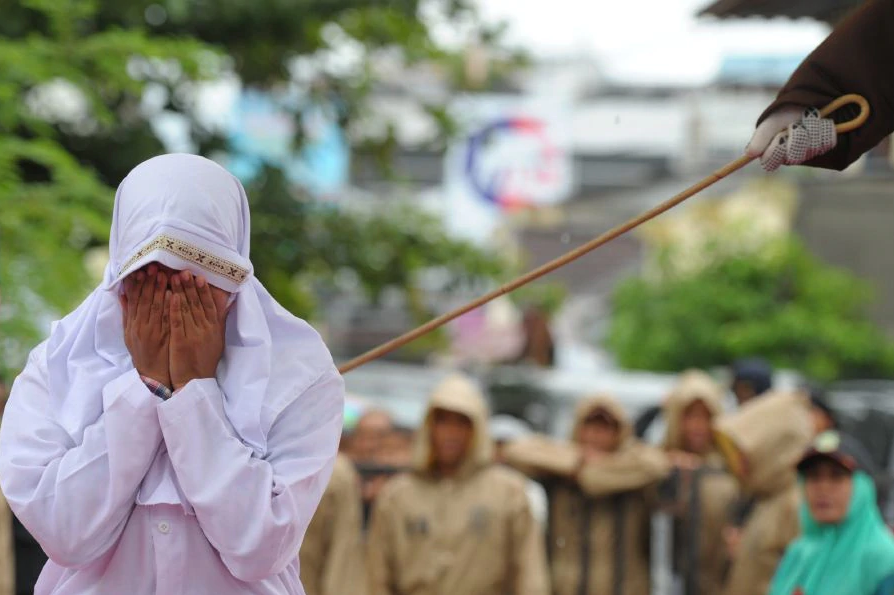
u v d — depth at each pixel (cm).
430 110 2172
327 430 531
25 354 1277
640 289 3553
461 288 2109
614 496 1418
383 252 2020
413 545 1309
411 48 2061
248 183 1933
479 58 2105
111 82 1561
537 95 3944
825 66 562
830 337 3303
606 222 4075
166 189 511
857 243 3575
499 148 3862
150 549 517
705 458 1523
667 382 2577
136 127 1842
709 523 1423
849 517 1034
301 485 519
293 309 1948
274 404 521
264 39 1908
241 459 507
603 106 4181
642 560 1425
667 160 4112
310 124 2044
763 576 1346
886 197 3488
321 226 1981
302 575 1248
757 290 3450
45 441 518
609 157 4162
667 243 3672
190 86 1905
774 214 3684
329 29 2002
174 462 504
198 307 512
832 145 561
